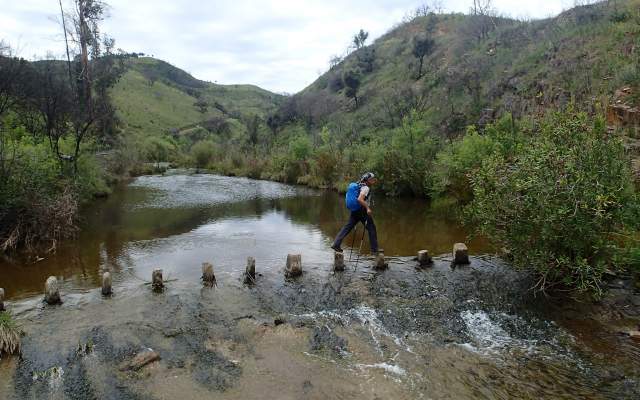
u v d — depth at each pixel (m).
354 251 9.45
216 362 5.05
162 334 5.62
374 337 5.65
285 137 45.47
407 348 5.39
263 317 6.11
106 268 8.40
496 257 8.28
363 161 20.27
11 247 9.71
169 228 12.16
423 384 4.63
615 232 6.62
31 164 11.39
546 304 6.37
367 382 4.66
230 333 5.68
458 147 15.36
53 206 10.62
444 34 52.38
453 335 5.70
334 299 6.69
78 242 10.53
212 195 19.50
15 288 7.38
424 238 10.62
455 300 6.65
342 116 43.66
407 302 6.60
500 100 23.00
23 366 4.88
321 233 11.45
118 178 25.62
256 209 15.56
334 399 4.38
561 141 6.76
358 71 53.81
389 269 7.83
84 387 4.56
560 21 27.05
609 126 12.20
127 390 4.52
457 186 14.09
